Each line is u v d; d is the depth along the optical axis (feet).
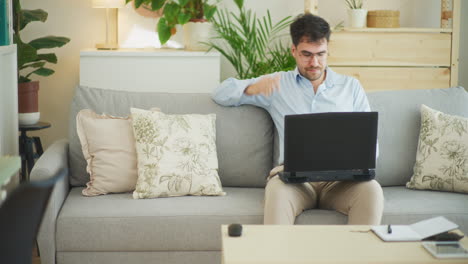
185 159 8.56
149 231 7.84
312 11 12.17
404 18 13.65
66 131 13.47
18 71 11.75
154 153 8.51
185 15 12.49
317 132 7.70
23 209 4.09
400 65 12.41
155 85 12.40
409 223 8.04
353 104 9.11
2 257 4.19
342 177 7.95
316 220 7.98
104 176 8.65
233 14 13.21
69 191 9.08
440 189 8.89
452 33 12.36
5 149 9.34
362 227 6.62
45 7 13.14
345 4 13.46
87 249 7.87
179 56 12.37
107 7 12.57
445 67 12.48
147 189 8.39
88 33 13.29
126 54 12.28
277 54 12.73
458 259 5.70
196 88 12.49
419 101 9.55
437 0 13.60
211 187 8.59
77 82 13.39
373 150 7.87
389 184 9.31
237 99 9.27
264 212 7.82
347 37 12.29
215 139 9.18
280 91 9.11
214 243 7.92
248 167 9.27
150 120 8.70
